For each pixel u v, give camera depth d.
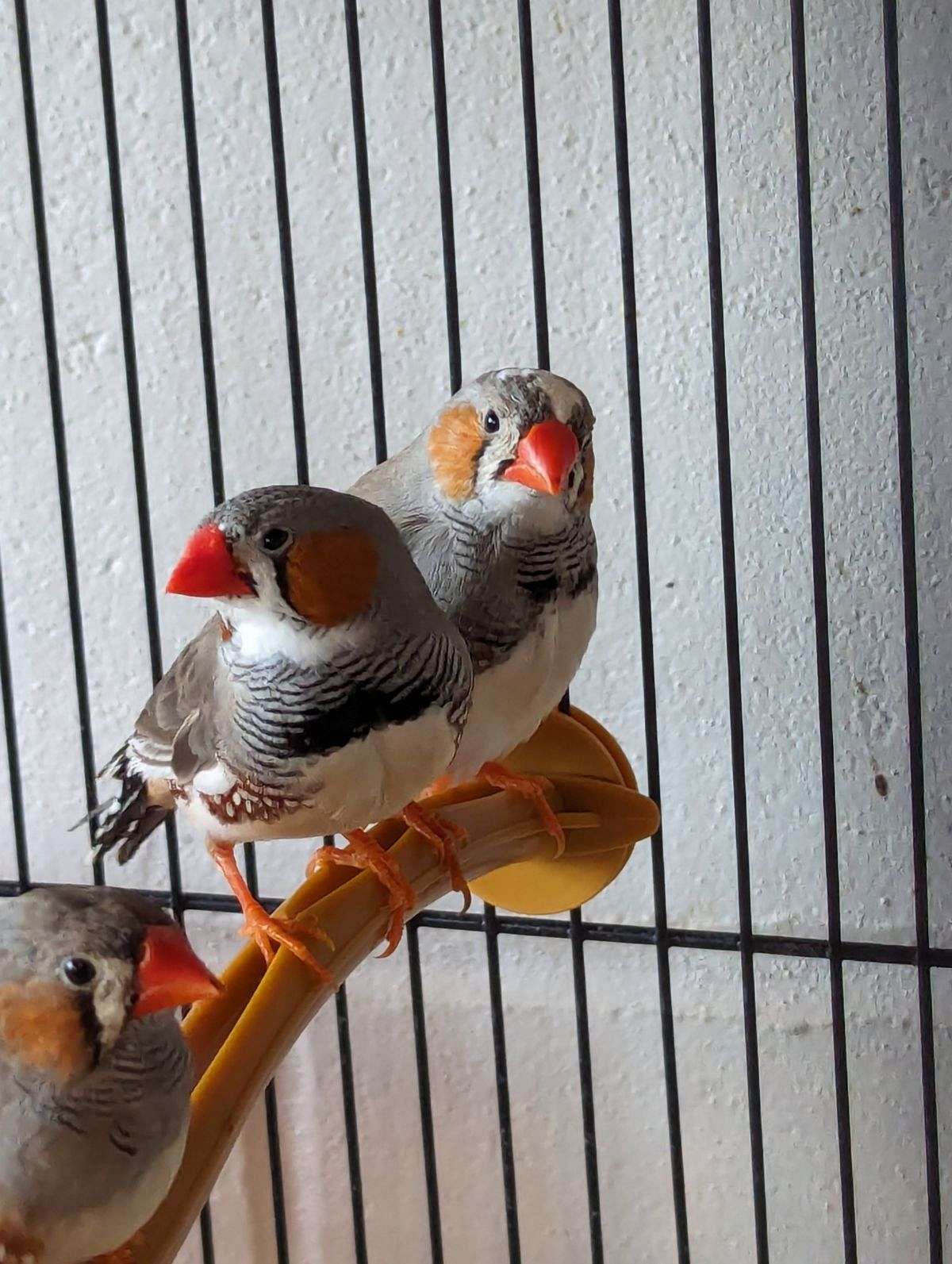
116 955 0.25
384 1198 0.45
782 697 0.40
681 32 0.37
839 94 0.37
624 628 0.40
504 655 0.33
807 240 0.34
